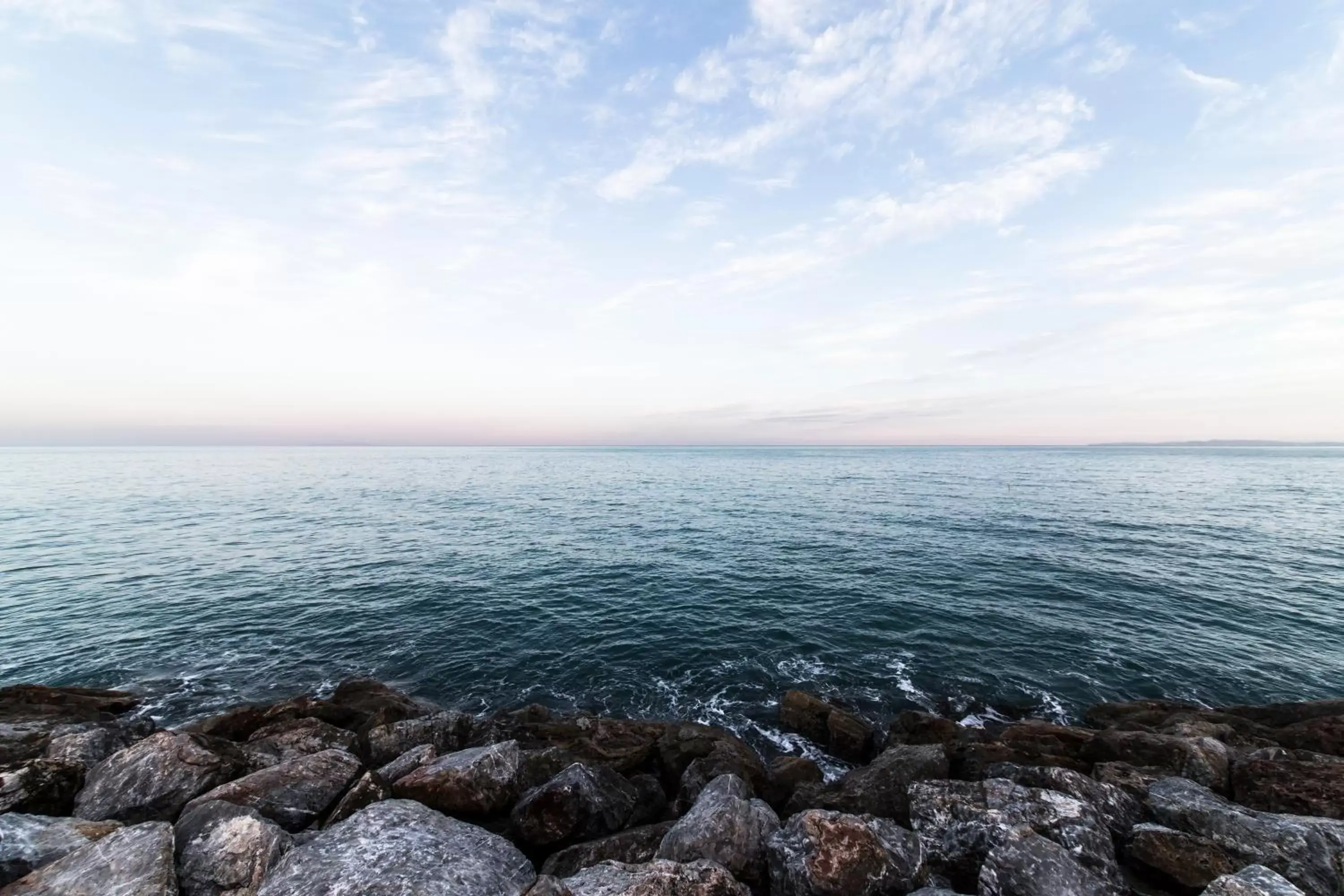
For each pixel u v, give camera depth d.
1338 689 15.19
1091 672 16.23
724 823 7.56
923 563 27.38
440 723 11.66
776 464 118.50
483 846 6.90
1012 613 20.66
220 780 8.91
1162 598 22.09
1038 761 10.38
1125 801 8.67
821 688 15.55
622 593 23.22
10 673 15.85
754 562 28.02
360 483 70.25
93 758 10.02
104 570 25.91
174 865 6.24
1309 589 22.97
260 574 25.62
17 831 6.72
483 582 24.61
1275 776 9.04
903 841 7.52
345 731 11.35
